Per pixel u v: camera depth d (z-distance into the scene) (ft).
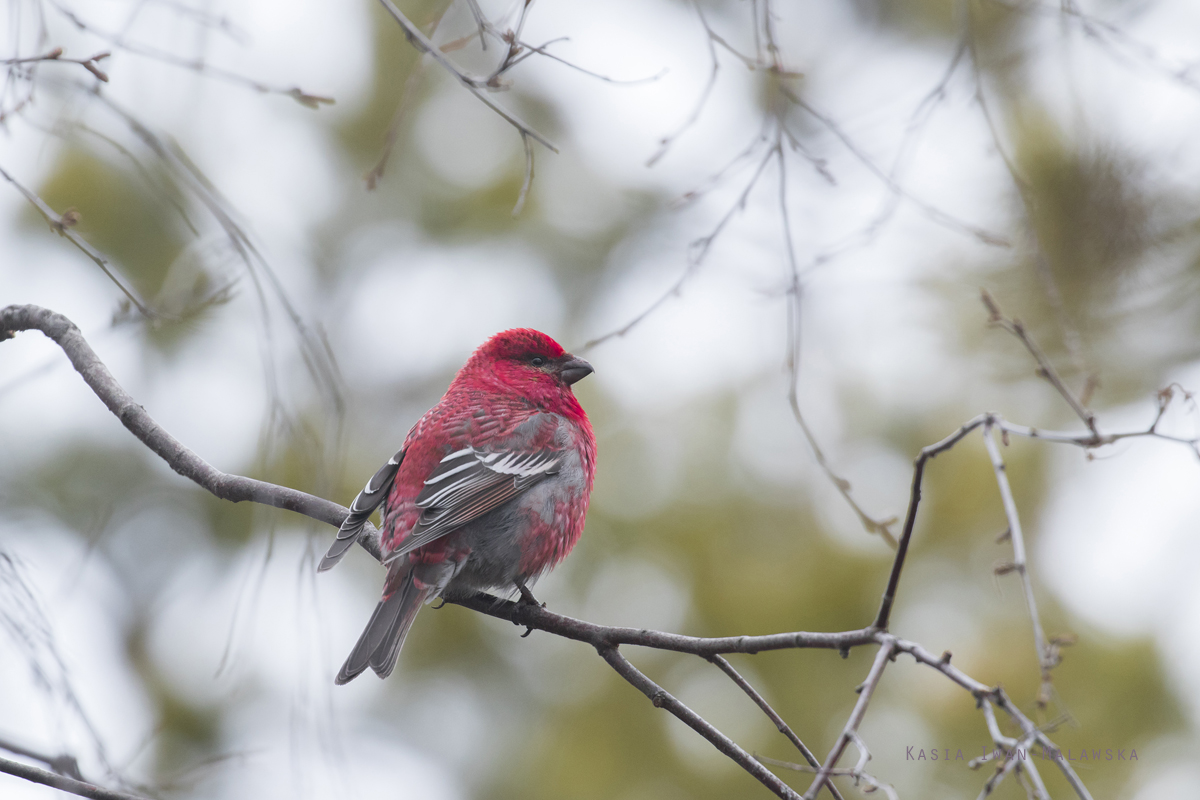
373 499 27.68
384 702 39.93
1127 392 35.01
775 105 24.11
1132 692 32.94
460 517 27.04
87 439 38.17
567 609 39.70
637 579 40.01
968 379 37.88
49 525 36.88
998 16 32.27
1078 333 34.91
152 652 35.65
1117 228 33.45
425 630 40.73
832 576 37.58
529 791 38.09
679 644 21.11
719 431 40.88
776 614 37.81
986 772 33.17
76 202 34.68
